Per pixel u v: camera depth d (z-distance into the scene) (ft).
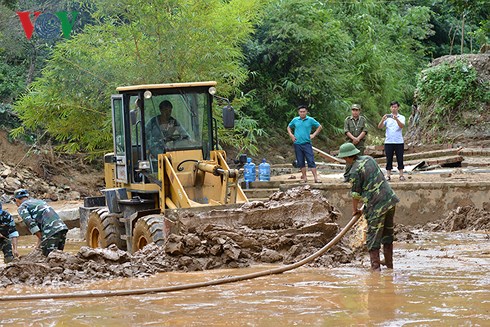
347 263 43.01
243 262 42.88
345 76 122.83
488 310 29.96
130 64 83.97
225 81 91.91
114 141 53.52
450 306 30.76
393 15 152.87
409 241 52.06
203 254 42.63
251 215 44.68
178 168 49.19
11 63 101.24
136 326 28.48
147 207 50.52
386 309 30.42
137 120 49.98
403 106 141.08
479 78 102.22
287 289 35.42
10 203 82.28
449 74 102.58
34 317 30.71
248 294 34.45
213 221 44.21
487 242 50.65
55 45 92.53
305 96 115.14
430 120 103.40
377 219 39.63
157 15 84.23
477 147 96.99
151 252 43.24
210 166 47.75
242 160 50.03
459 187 61.46
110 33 86.53
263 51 113.39
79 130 86.74
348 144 40.04
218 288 36.32
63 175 91.40
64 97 83.25
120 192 52.03
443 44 165.99
